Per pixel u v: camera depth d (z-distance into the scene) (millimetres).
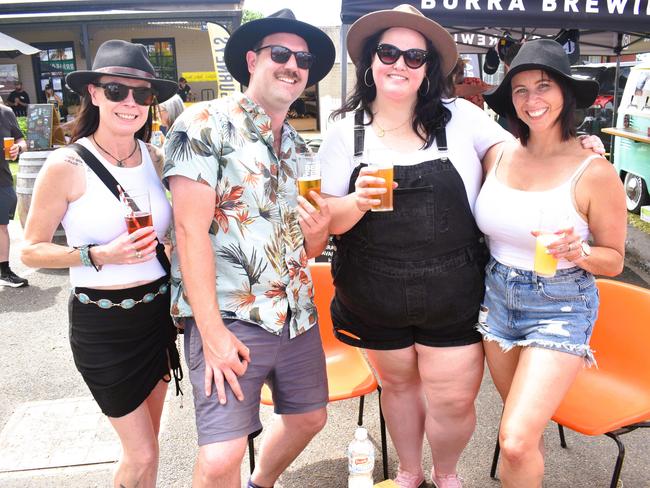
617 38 9266
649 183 8305
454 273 2391
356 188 2191
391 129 2436
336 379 2896
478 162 2496
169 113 6113
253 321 2131
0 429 3436
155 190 2232
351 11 4691
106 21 10508
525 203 2234
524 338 2311
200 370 2127
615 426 2371
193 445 3293
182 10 10766
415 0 4645
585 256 2098
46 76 17656
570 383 2160
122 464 2295
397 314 2422
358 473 1946
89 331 2133
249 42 2227
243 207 2082
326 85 20281
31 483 2957
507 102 2373
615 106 9625
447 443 2646
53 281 6188
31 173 6621
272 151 2156
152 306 2209
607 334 2750
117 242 2004
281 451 2529
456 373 2500
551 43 2191
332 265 2664
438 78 2432
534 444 2066
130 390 2201
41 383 4004
